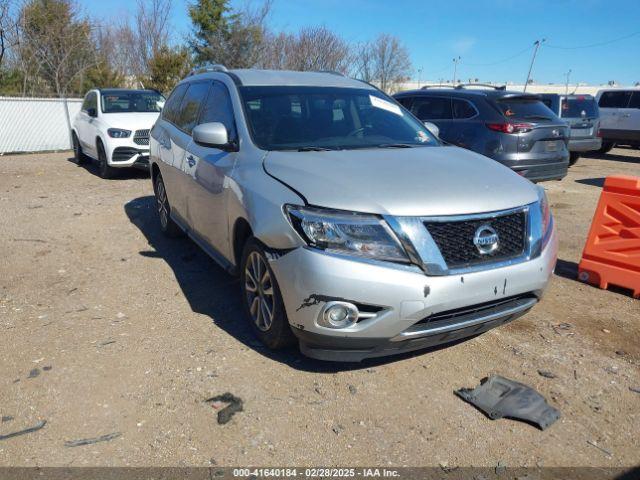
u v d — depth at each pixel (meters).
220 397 3.16
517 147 8.20
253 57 26.72
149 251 5.78
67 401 3.11
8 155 14.62
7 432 2.84
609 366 3.62
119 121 10.17
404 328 3.02
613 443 2.89
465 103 8.72
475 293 3.10
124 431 2.87
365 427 2.95
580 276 5.18
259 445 2.79
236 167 3.90
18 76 24.17
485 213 3.18
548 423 2.99
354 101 4.66
